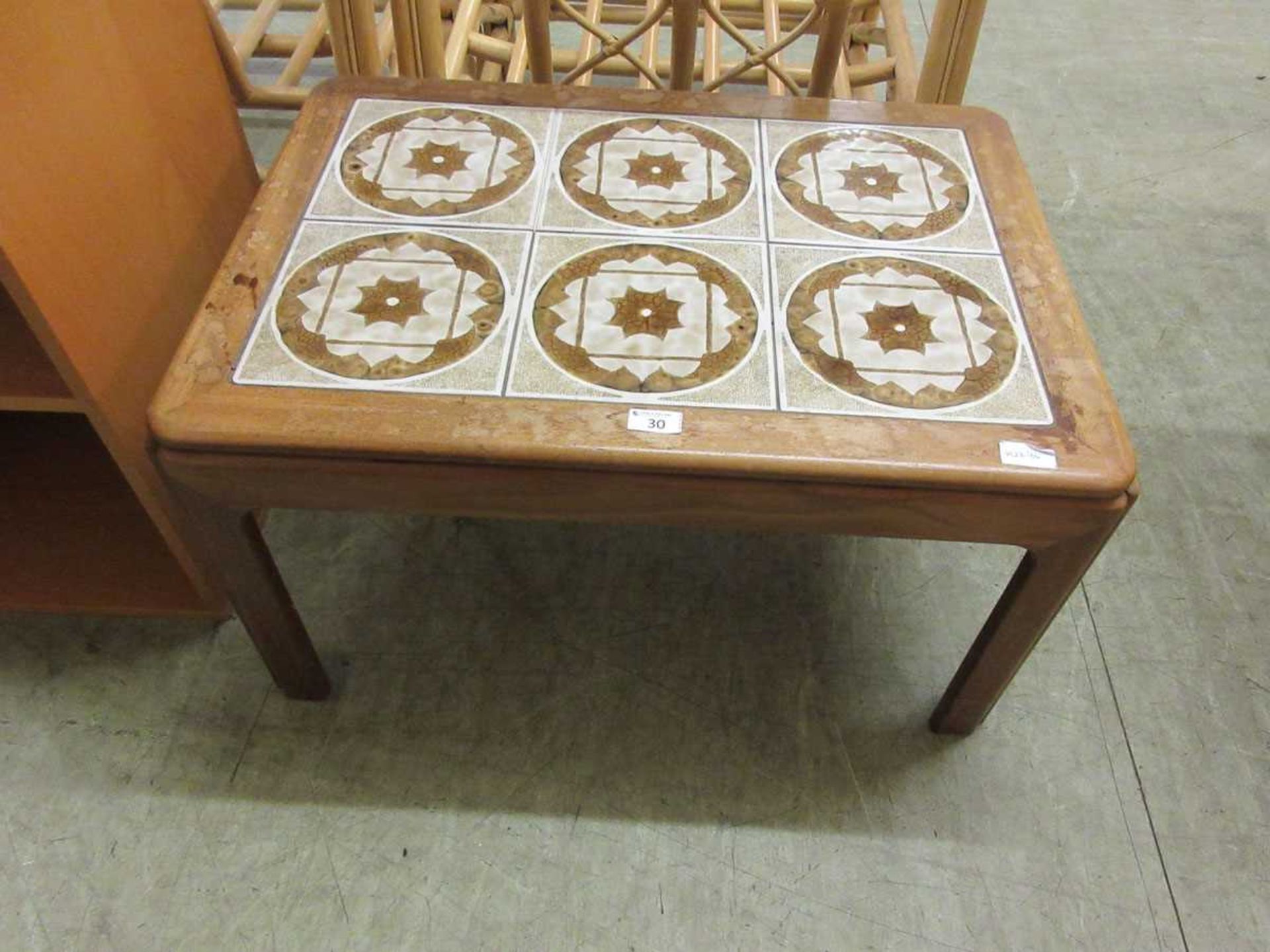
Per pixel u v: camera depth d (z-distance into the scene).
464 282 0.77
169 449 0.67
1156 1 2.08
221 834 0.88
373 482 0.68
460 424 0.66
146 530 1.04
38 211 0.71
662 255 0.80
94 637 1.01
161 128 0.92
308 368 0.69
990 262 0.80
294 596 1.05
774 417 0.68
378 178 0.85
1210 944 0.84
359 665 1.00
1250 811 0.92
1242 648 1.04
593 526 1.12
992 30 1.97
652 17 1.04
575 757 0.94
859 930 0.84
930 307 0.76
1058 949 0.84
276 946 0.82
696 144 0.90
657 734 0.96
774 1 1.37
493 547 1.10
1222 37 1.98
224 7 1.71
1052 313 0.76
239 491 0.69
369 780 0.92
